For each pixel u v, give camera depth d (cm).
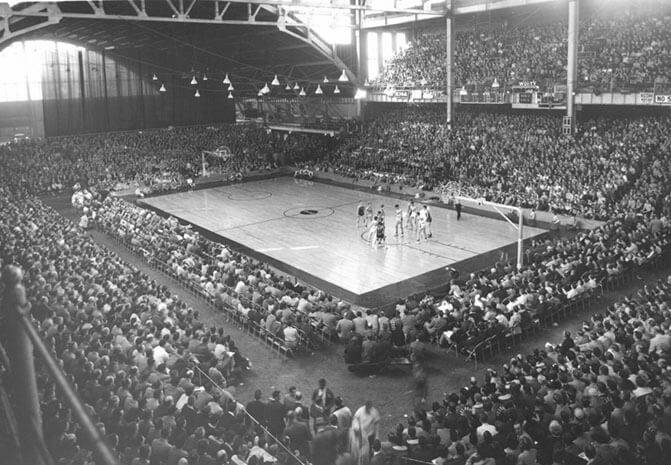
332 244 3341
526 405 1279
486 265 2894
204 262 2794
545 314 2130
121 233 3397
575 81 4259
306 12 4781
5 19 3541
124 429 1070
